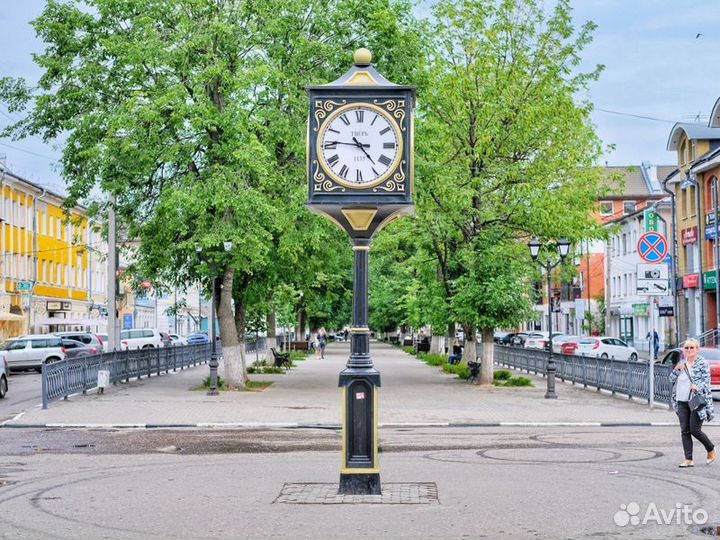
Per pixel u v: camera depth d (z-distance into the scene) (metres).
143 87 30.48
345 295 68.69
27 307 65.38
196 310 114.31
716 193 55.25
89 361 30.66
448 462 14.88
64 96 30.62
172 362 45.03
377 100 11.96
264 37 29.94
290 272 34.72
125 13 30.95
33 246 68.38
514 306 32.94
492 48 34.44
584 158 36.50
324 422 21.70
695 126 62.12
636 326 76.81
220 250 29.83
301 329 79.38
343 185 11.82
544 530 9.47
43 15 31.20
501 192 34.56
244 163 28.02
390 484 12.37
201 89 28.86
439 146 33.16
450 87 33.81
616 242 84.19
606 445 17.33
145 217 31.78
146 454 16.25
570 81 35.34
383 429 20.73
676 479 12.86
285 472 13.84
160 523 9.98
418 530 9.50
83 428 21.06
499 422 21.69
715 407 26.50
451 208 33.31
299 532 9.45
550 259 36.59
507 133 34.41
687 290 63.09
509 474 13.42
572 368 35.56
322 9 30.89
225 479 13.12
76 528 9.74
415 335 78.12
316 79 29.84
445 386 34.25
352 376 11.62
